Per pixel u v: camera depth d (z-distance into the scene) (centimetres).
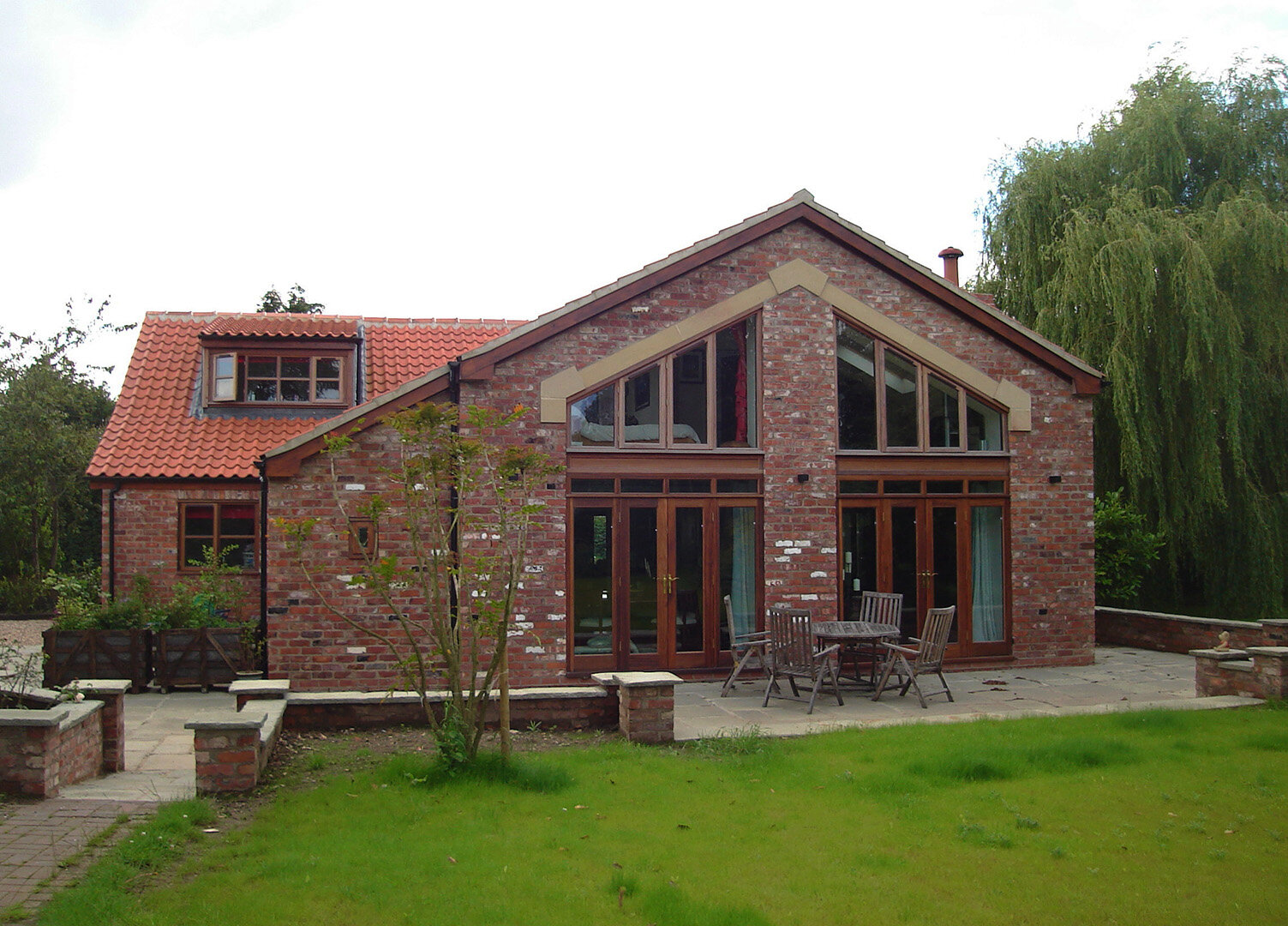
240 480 1566
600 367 1240
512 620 1195
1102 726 920
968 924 485
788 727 927
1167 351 1714
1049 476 1384
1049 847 589
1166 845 595
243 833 604
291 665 1173
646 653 1253
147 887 515
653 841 595
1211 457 1673
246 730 696
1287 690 1052
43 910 473
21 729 674
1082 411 1401
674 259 1260
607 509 1252
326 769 756
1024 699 1129
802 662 1054
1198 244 1658
